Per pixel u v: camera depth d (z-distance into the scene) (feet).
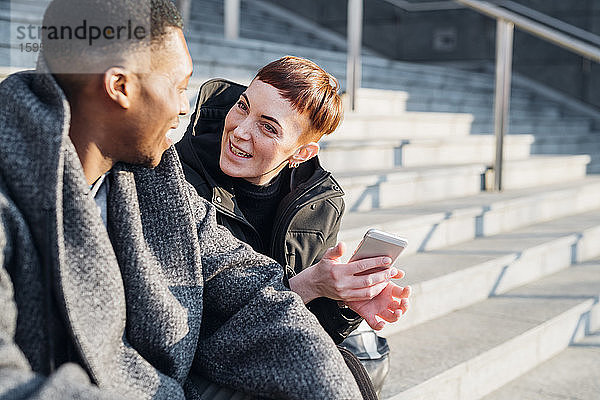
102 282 3.62
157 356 4.05
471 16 31.45
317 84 5.25
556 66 30.22
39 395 2.70
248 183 5.65
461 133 20.22
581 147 24.61
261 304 4.41
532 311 10.14
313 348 4.17
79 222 3.55
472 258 10.84
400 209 12.10
